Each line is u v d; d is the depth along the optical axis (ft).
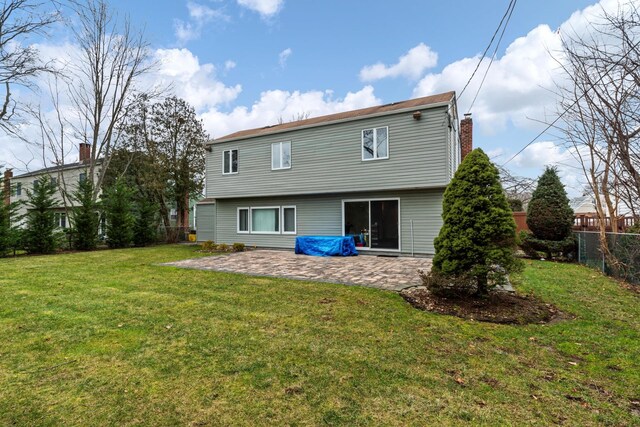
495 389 9.29
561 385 9.52
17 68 48.26
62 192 61.62
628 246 23.13
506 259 16.98
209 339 12.98
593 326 14.38
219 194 52.44
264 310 16.89
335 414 8.16
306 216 46.34
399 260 35.53
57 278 25.77
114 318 15.62
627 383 9.64
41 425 7.79
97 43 58.34
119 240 55.72
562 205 35.35
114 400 8.79
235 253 43.68
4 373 10.27
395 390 9.25
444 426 7.70
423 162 36.19
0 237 41.09
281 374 10.17
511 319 15.14
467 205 17.79
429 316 15.80
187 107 73.15
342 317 15.70
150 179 67.67
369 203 41.81
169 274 27.43
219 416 8.11
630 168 13.16
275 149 46.80
